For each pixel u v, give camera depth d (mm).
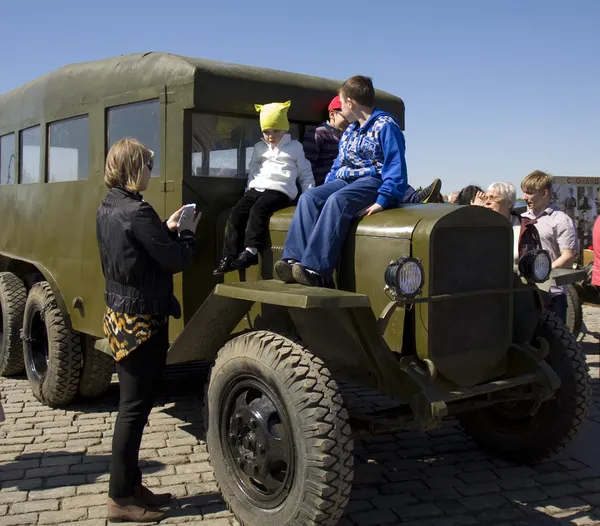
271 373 2975
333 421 2822
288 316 3549
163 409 5125
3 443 4367
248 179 4148
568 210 11172
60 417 4938
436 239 3178
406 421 3193
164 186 4105
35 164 5574
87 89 4746
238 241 3854
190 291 4023
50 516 3330
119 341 3160
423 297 3133
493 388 3293
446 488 3684
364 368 3350
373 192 3527
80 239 4781
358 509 3424
